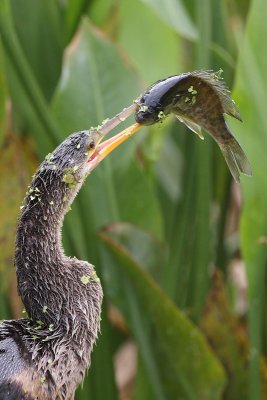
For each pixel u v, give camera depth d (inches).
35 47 379.2
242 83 370.3
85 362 355.6
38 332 354.9
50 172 354.9
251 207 371.2
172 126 396.5
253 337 372.5
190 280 377.1
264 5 369.7
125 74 378.0
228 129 355.3
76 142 355.3
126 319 373.1
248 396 375.9
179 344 372.5
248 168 356.2
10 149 373.4
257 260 371.9
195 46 377.7
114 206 378.0
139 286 371.2
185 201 378.9
